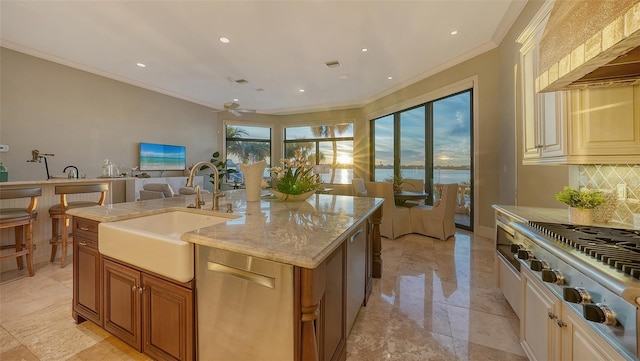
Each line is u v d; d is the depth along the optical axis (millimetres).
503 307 2094
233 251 1089
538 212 1890
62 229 2879
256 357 1070
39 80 4219
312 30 3430
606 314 791
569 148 1544
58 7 2965
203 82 5539
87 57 4324
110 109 5191
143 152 5727
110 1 2857
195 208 1891
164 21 3229
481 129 4051
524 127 2129
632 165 1520
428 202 5219
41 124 4254
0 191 2387
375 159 6926
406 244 3842
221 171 7566
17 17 3164
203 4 2896
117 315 1539
